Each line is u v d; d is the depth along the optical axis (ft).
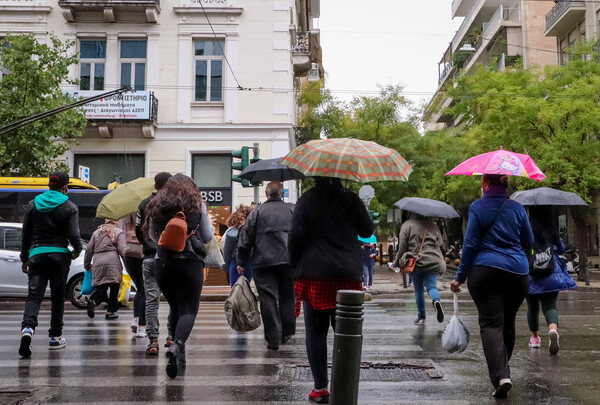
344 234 15.97
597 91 76.43
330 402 14.26
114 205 27.32
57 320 25.04
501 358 17.22
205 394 17.78
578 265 80.79
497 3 153.38
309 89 117.50
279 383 19.17
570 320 35.99
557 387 18.65
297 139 96.78
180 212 19.81
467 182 99.30
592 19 103.35
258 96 79.00
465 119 102.12
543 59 139.95
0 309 44.50
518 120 80.28
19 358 23.21
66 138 76.38
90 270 34.45
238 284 25.32
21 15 78.48
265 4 79.77
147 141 78.69
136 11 78.43
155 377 19.99
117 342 27.12
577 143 76.38
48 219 23.99
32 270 23.98
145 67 79.15
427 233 32.94
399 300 52.03
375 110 113.80
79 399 17.13
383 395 17.62
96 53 79.15
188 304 20.16
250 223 25.14
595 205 101.04
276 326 25.23
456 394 17.78
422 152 115.34
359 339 14.26
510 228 17.93
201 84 79.46
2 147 68.80
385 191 111.75
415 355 24.04
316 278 15.78
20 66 70.79
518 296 18.13
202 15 79.20
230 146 78.54
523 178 79.36
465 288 65.16
